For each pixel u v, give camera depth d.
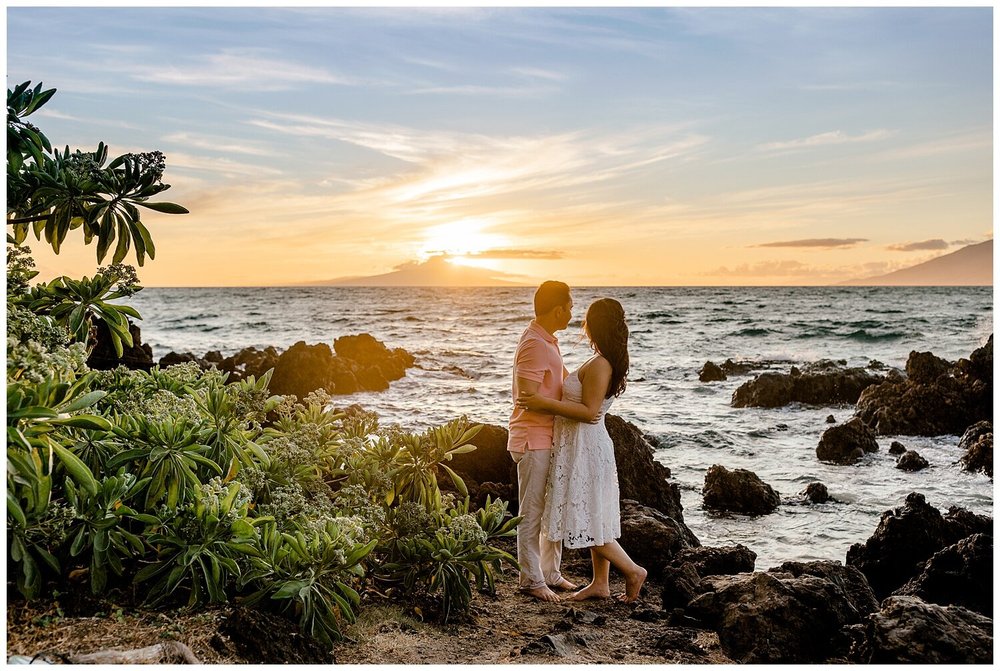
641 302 86.31
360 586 4.91
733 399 20.55
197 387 5.22
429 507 5.09
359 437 5.54
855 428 13.77
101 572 3.82
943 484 11.70
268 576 4.10
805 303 81.25
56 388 3.57
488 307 85.88
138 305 84.38
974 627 3.86
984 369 17.31
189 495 4.18
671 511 8.09
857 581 5.39
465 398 22.25
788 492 11.12
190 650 3.39
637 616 4.92
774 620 4.21
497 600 5.17
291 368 22.61
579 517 5.02
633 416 18.28
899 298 92.62
